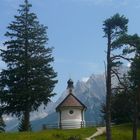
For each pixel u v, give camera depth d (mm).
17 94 90562
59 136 73750
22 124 91375
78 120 100312
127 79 67062
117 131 81750
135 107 68750
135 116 68562
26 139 70938
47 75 93625
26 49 94250
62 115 100750
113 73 60188
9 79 92125
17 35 94938
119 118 94000
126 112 90188
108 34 59156
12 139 70500
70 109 100750
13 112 92688
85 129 82500
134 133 68125
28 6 96250
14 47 94000
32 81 91500
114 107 89250
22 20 95500
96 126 90500
